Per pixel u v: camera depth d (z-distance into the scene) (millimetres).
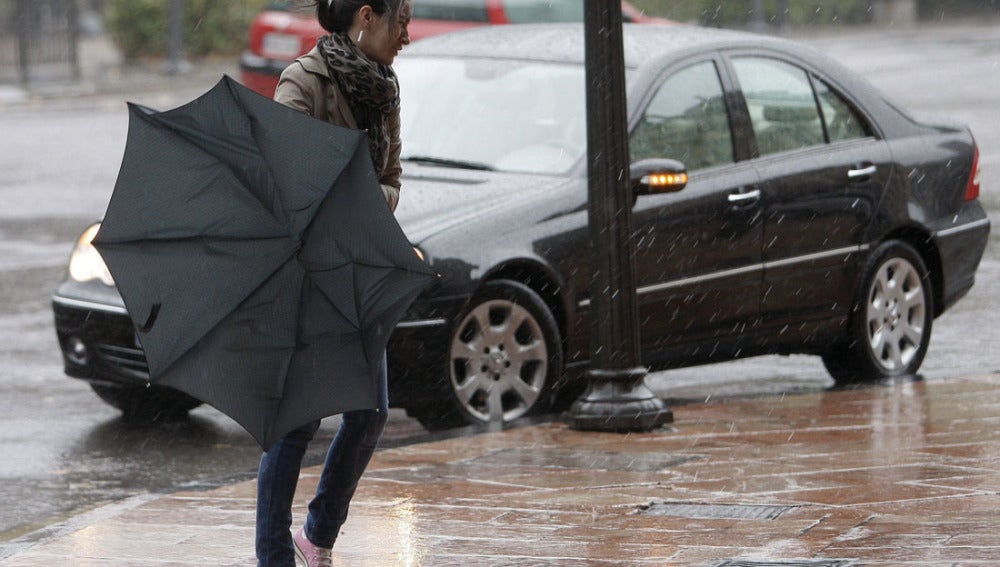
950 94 69000
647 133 21422
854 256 23000
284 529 11922
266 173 11000
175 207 11023
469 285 19484
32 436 20500
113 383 20625
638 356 19734
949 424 19312
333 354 10969
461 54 23531
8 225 38375
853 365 23469
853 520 14352
